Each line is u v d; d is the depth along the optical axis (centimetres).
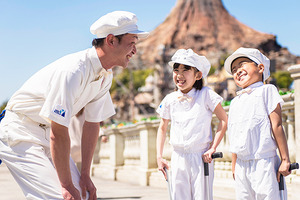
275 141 312
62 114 257
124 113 8662
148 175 859
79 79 265
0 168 1498
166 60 5894
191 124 357
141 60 13712
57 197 264
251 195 317
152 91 7094
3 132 278
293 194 466
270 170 305
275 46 13862
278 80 10762
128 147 1030
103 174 1144
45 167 269
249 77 324
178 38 15788
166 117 380
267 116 312
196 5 16612
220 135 356
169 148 812
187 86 362
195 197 354
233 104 330
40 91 271
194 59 356
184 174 358
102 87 292
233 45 14975
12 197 662
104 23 269
